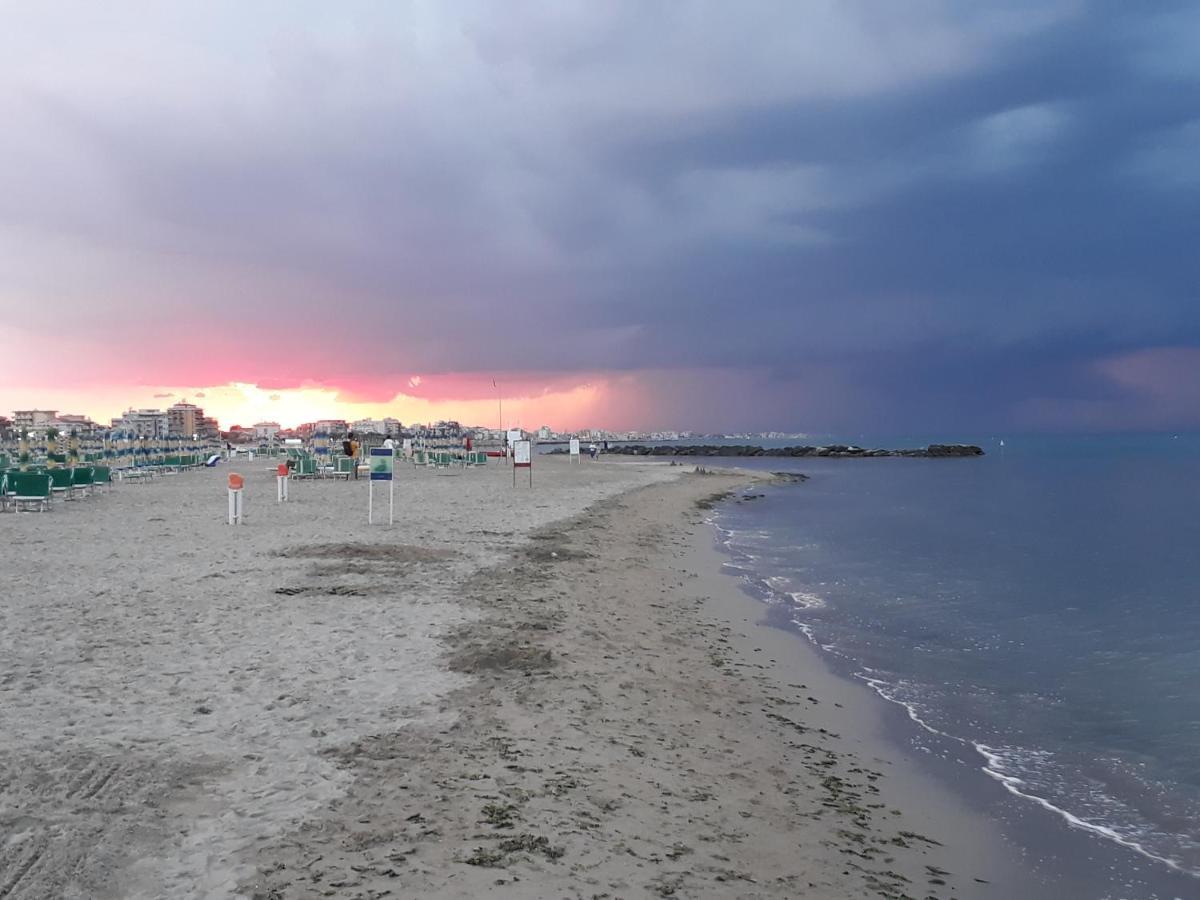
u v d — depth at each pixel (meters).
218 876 3.78
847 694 8.39
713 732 6.81
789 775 6.05
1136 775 6.46
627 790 5.29
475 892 3.74
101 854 3.94
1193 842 5.35
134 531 17.38
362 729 6.03
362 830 4.36
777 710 7.66
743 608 12.50
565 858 4.19
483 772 5.33
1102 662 9.76
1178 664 9.62
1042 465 72.25
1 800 4.51
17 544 15.12
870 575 15.88
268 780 5.01
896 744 7.01
